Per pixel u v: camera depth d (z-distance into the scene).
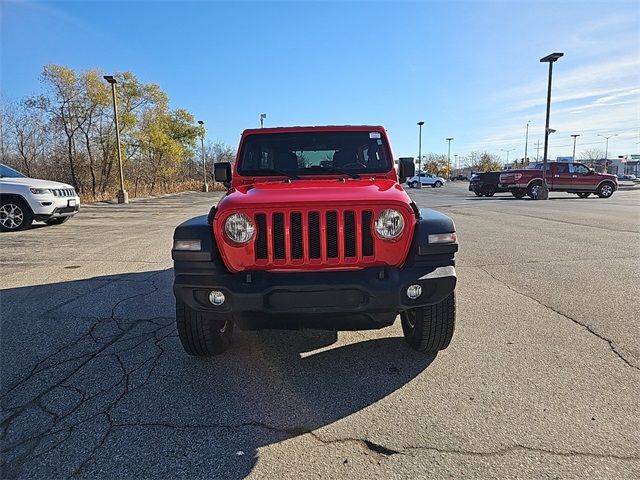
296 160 4.71
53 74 28.50
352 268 3.26
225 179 4.90
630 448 2.50
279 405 3.07
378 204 3.24
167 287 6.14
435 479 2.29
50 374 3.58
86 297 5.68
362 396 3.17
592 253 8.05
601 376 3.37
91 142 31.12
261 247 3.22
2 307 5.30
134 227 13.12
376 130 4.84
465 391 3.19
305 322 3.27
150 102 36.16
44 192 12.07
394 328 4.56
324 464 2.44
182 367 3.70
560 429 2.70
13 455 2.56
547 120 23.50
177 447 2.61
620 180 66.00
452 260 3.38
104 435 2.74
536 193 23.73
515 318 4.68
